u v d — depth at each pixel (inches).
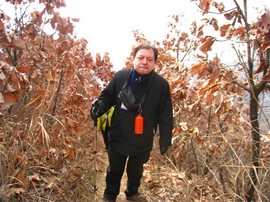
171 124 125.3
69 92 171.5
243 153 130.0
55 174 143.4
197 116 177.6
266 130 119.6
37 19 144.9
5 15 129.0
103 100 124.9
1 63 103.2
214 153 148.8
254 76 122.7
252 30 108.0
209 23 116.4
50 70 146.0
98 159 190.9
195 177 162.9
